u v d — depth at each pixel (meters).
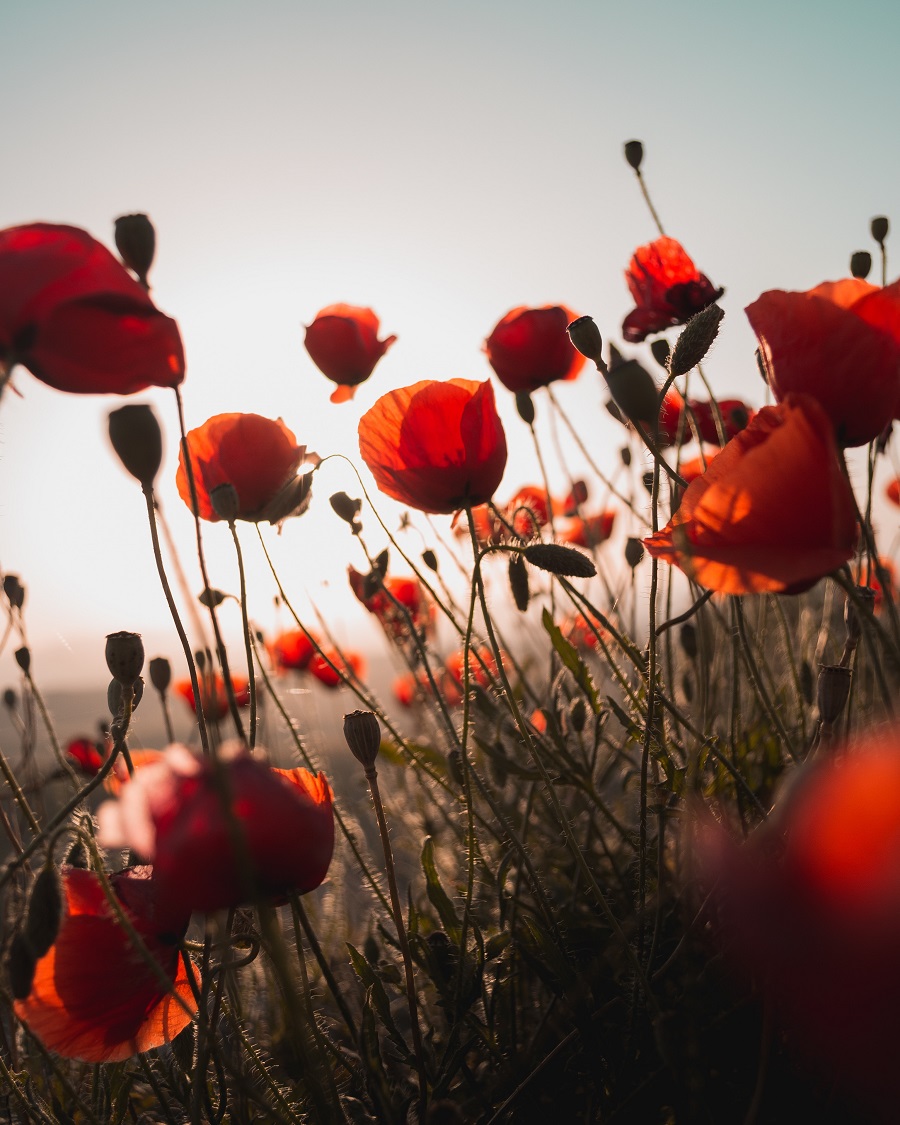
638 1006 0.38
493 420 0.45
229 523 0.40
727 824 0.42
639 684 0.47
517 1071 0.39
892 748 0.24
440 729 0.66
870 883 0.24
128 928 0.32
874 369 0.32
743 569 0.30
